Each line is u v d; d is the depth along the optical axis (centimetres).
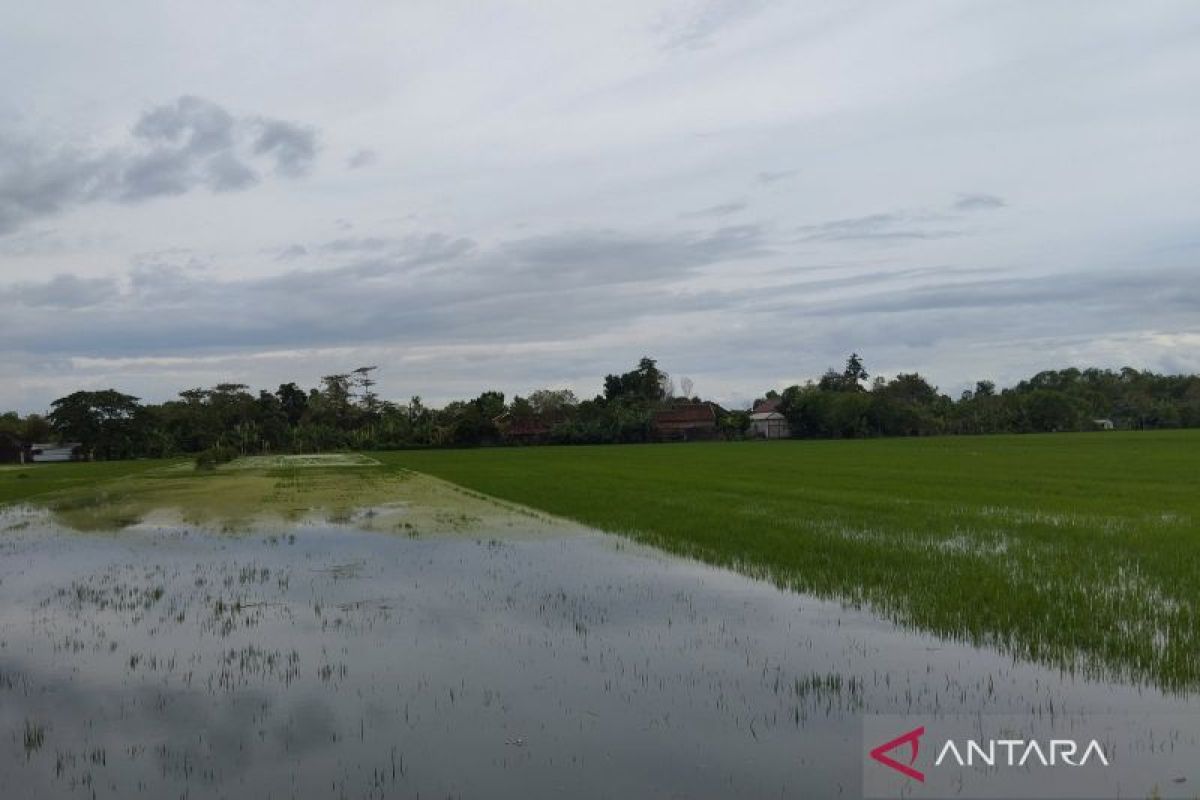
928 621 1311
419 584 1661
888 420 13100
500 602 1494
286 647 1233
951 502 2928
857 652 1168
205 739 905
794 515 2603
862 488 3572
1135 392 16362
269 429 12012
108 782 811
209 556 2059
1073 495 3133
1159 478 3928
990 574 1619
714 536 2195
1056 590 1478
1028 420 13538
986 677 1054
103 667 1149
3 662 1180
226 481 4950
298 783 802
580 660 1152
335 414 13662
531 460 7200
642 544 2134
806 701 987
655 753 855
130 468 7325
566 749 867
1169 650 1135
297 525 2666
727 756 846
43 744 899
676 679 1069
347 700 1011
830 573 1675
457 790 784
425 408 13138
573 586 1622
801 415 13262
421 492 3906
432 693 1031
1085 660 1110
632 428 12725
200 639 1283
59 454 10712
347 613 1431
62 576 1819
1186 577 1575
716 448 9406
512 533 2386
